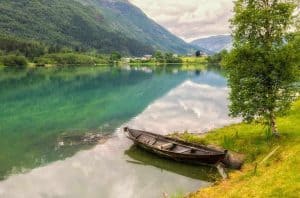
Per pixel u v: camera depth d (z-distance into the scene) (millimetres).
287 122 40375
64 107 70938
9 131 50250
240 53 33344
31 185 30438
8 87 106500
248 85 33406
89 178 31672
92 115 62031
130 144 42094
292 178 23109
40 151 40312
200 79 137500
